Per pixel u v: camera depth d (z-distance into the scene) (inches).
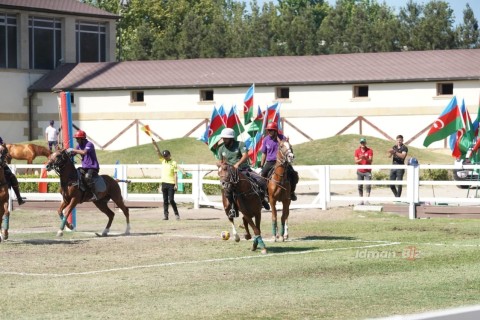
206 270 699.4
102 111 2379.4
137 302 573.9
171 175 1171.3
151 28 3799.2
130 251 823.7
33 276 682.2
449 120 1314.0
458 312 537.3
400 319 519.2
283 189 880.3
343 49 3449.8
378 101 2182.6
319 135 2222.0
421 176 1658.5
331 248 826.2
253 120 1412.4
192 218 1184.8
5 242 901.2
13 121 2422.5
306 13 3740.2
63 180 948.0
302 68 2293.3
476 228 996.6
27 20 2472.9
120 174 1338.6
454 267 703.7
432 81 2135.8
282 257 768.3
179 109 2314.2
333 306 556.1
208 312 540.7
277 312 539.8
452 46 3198.8
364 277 661.3
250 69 2327.8
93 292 609.6
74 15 2559.1
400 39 3312.0
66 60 2551.7
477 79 2107.5
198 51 3496.6
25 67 2458.2
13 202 1378.0
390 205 1199.6
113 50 2657.5
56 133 2078.0
